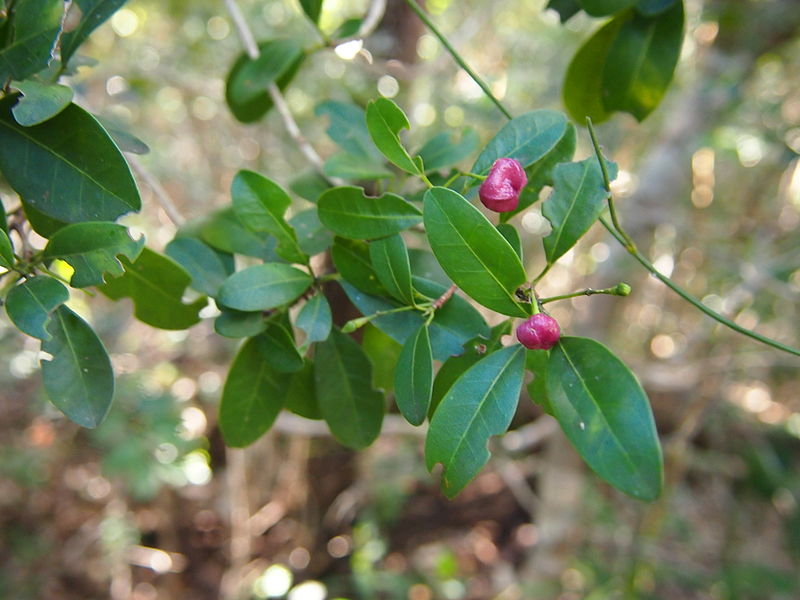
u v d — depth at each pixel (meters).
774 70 0.82
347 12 0.80
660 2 0.30
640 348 1.03
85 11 0.22
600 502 0.83
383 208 0.22
